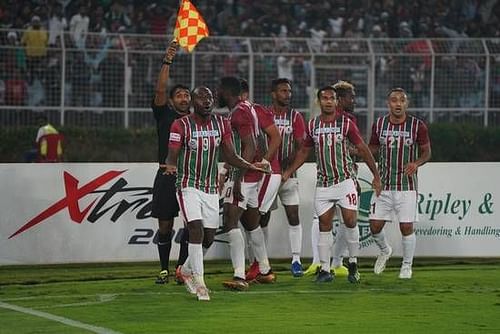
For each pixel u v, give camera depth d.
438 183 30.91
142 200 29.48
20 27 57.12
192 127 21.62
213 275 27.17
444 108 53.69
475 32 64.00
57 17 58.06
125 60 51.44
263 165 22.44
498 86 53.88
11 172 28.67
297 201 26.70
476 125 53.78
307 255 30.33
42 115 50.84
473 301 22.42
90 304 21.59
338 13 62.72
